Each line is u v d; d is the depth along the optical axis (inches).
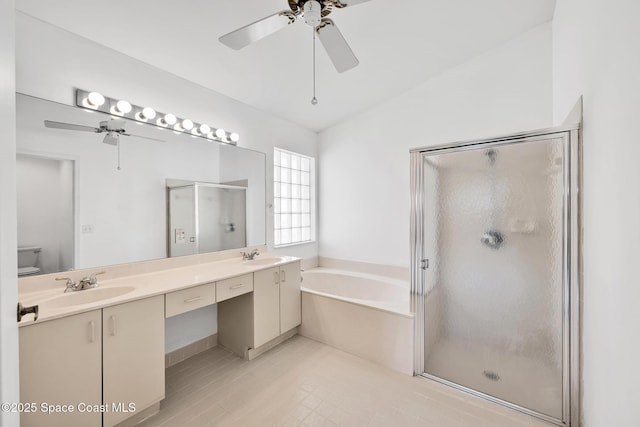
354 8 78.6
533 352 67.2
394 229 131.0
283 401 71.9
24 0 59.2
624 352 37.2
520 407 68.3
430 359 81.0
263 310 94.0
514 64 101.4
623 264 37.6
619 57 38.4
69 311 51.8
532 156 66.8
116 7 63.3
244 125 115.1
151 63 83.8
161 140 87.2
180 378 81.9
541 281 66.2
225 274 83.0
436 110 118.0
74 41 69.7
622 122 37.6
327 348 100.0
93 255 72.3
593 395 52.1
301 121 139.4
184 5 65.7
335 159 149.9
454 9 84.4
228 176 107.8
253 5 68.7
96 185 73.2
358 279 133.9
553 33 92.5
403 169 127.6
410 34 92.4
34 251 63.4
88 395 54.4
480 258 73.7
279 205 137.8
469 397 73.4
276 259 110.2
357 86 117.1
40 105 64.7
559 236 63.9
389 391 75.8
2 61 23.3
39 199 64.4
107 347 57.0
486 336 73.1
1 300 22.1
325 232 154.6
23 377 47.1
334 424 64.1
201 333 97.9
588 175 55.4
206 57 84.6
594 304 51.5
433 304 80.5
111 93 76.4
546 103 96.3
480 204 73.6
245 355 92.7
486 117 107.1
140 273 81.4
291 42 85.3
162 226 87.0
